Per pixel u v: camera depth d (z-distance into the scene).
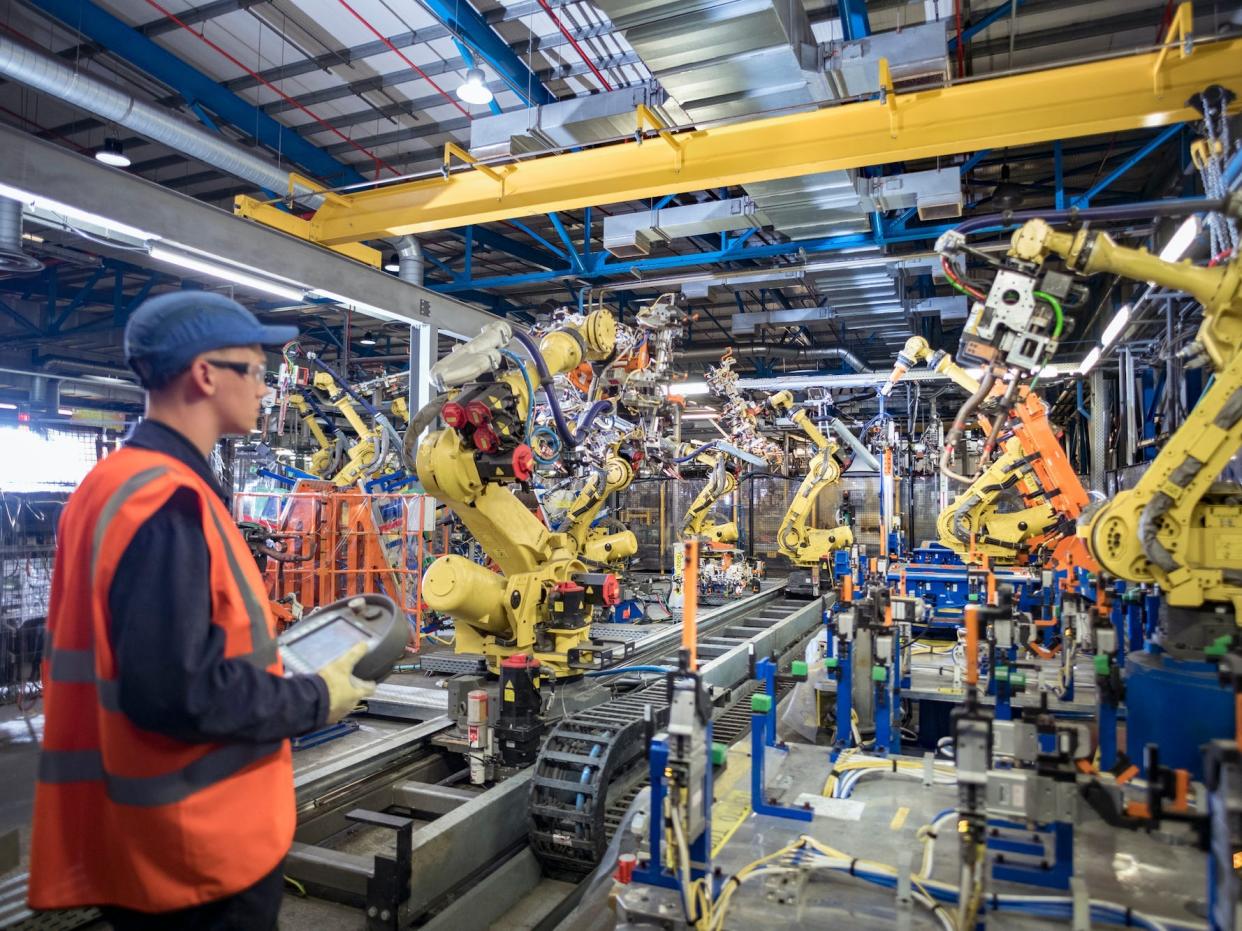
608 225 8.48
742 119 5.45
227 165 7.11
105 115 6.27
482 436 4.93
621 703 5.03
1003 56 7.24
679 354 14.48
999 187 9.20
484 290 14.67
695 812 2.29
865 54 5.12
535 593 5.60
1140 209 3.40
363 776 4.48
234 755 1.44
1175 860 2.57
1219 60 4.54
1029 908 2.24
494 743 4.57
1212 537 3.60
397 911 3.17
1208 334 3.51
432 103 8.21
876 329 13.66
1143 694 3.45
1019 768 2.59
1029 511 10.36
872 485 18.75
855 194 7.21
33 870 1.41
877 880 2.39
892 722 3.99
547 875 4.14
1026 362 3.52
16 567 6.45
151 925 1.40
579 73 7.52
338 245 7.38
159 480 1.37
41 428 8.86
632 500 19.69
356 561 8.65
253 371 1.61
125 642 1.27
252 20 6.80
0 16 6.58
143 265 12.34
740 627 9.87
